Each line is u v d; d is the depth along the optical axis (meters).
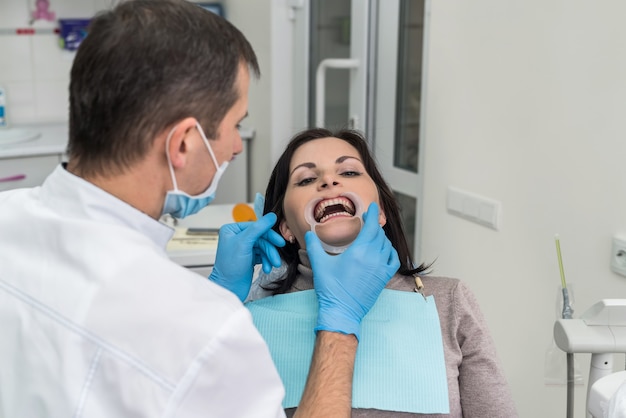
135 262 0.82
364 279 1.06
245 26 3.53
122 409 0.78
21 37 3.52
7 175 3.07
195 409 0.79
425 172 2.34
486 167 2.06
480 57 2.04
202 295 0.82
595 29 1.68
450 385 1.12
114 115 0.84
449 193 2.23
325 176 1.20
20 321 0.83
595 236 1.73
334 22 2.89
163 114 0.85
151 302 0.80
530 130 1.89
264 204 1.34
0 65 3.51
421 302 1.17
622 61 1.62
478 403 1.15
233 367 0.81
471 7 2.05
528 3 1.86
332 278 1.05
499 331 2.09
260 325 1.15
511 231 1.99
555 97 1.81
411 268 1.26
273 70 3.22
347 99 2.87
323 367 0.97
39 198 0.92
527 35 1.87
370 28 2.64
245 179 3.61
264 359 0.84
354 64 2.67
